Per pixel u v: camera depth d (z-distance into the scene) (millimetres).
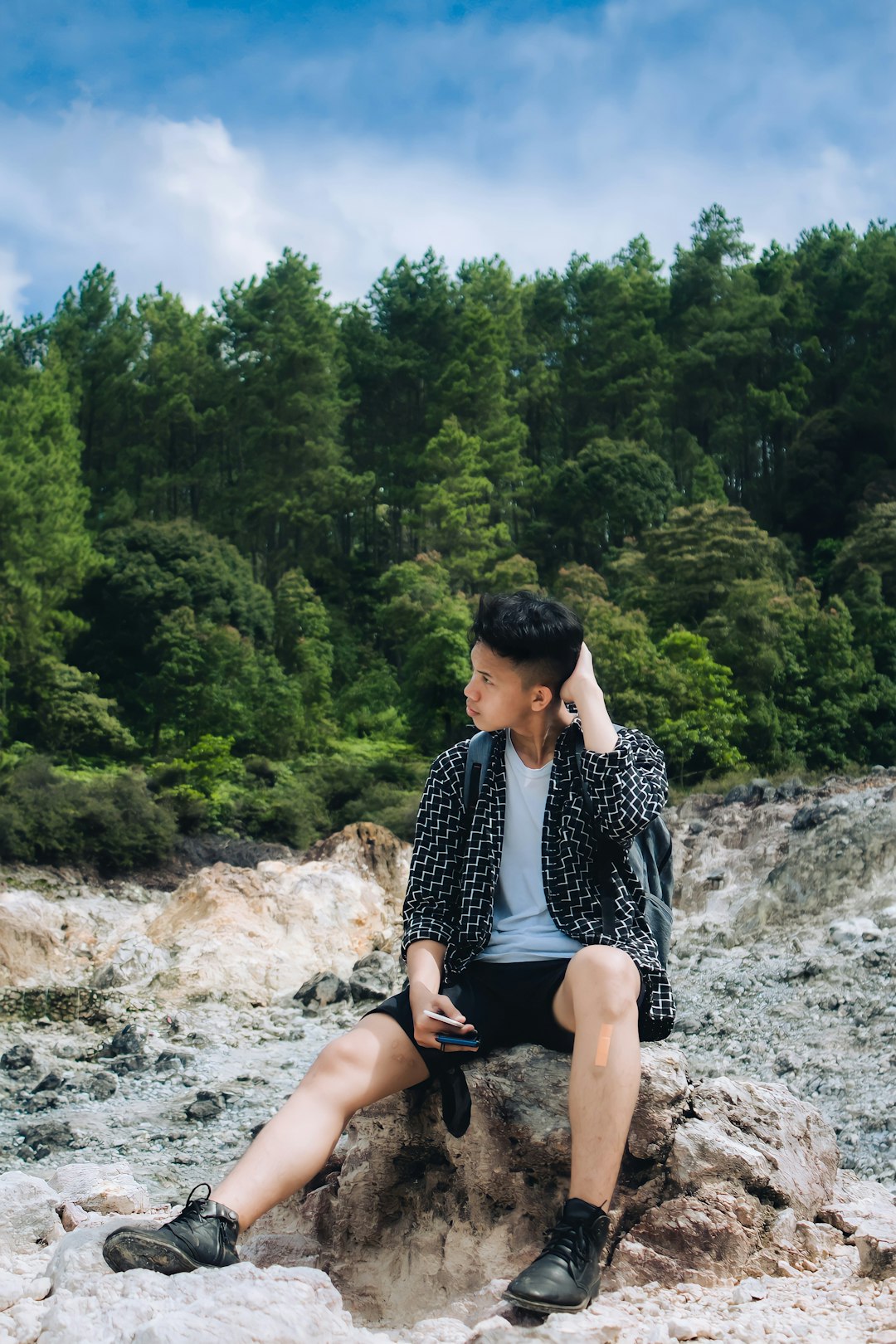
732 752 32844
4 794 19453
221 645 43312
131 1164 6703
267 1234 2932
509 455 71000
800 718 37656
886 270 79625
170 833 19422
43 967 11891
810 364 82062
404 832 25234
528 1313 2221
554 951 2734
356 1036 2596
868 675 39844
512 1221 2721
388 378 77938
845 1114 6266
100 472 69812
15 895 13055
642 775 2777
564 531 67875
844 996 8211
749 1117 3014
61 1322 1924
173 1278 2088
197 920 12406
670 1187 2764
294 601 54312
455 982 2809
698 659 35562
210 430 70312
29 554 46188
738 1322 2195
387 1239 2850
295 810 26031
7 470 46000
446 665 37125
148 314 77812
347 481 68250
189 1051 9211
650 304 84188
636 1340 2102
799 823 12461
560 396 81875
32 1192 3135
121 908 16422
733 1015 8281
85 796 19281
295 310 72125
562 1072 2779
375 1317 2670
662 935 2805
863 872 10789
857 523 64188
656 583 47156
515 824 2824
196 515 70562
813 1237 2734
